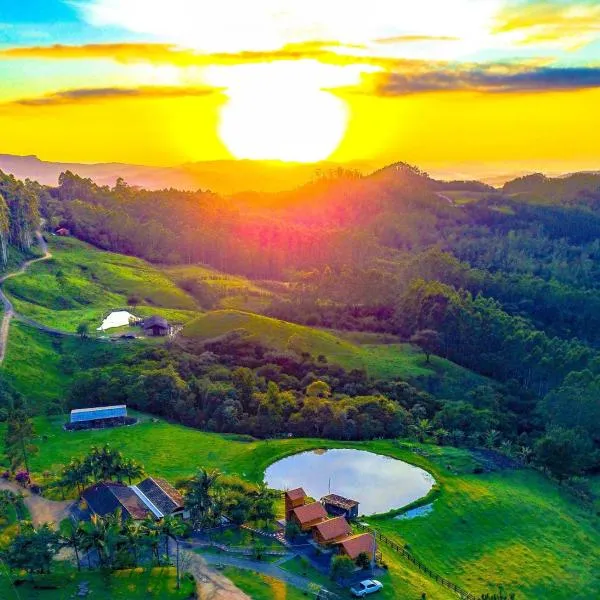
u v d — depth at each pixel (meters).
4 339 195.25
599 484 152.88
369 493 124.25
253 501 104.94
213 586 85.75
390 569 95.44
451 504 121.94
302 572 91.12
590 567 113.75
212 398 167.25
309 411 161.75
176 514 103.56
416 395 191.75
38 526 100.62
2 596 79.31
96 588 82.25
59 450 137.38
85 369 190.62
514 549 114.25
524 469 148.00
